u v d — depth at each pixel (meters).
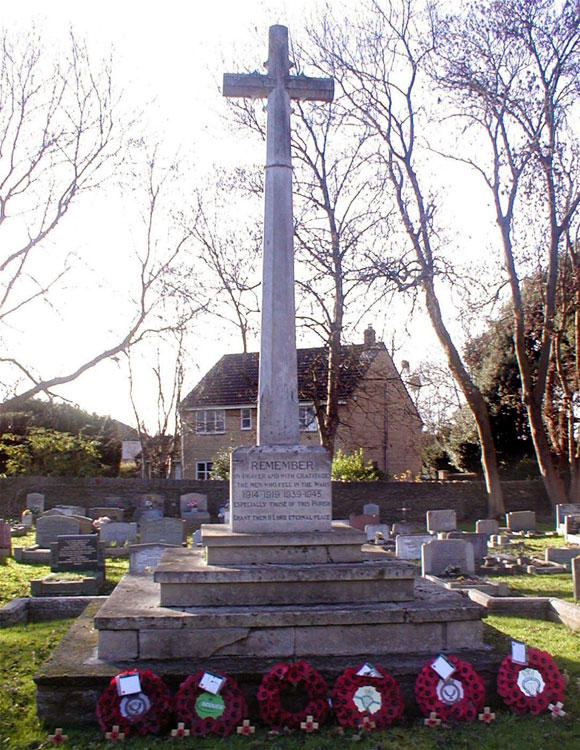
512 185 29.00
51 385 26.64
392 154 28.98
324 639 7.25
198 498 29.50
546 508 31.05
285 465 8.41
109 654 7.09
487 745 6.25
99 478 30.45
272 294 8.83
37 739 6.30
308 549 8.07
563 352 32.81
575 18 27.28
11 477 30.34
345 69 28.69
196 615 7.16
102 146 26.23
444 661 6.91
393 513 30.41
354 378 30.45
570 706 7.13
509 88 28.08
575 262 29.81
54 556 15.19
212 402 44.44
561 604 10.77
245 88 9.19
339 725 6.65
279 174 9.06
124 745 6.22
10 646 9.12
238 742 6.30
